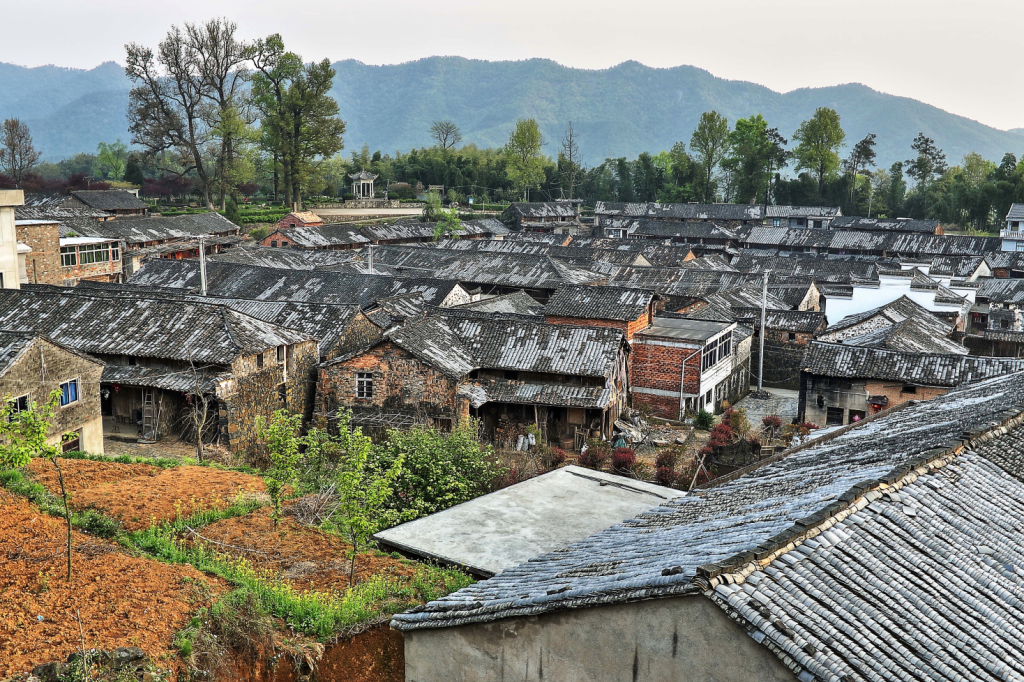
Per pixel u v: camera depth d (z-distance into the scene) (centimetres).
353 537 1894
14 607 1477
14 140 12638
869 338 4662
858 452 1828
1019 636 1129
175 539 1991
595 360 3956
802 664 975
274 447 2208
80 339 3691
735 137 14800
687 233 12088
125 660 1338
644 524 1608
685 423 4553
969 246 10262
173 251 8438
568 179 15812
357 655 1598
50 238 6700
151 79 10606
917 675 1003
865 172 15212
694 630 1065
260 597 1669
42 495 2098
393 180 15038
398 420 3728
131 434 3597
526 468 3139
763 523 1297
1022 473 1579
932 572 1200
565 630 1174
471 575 1934
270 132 11181
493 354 4044
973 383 2798
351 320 4325
